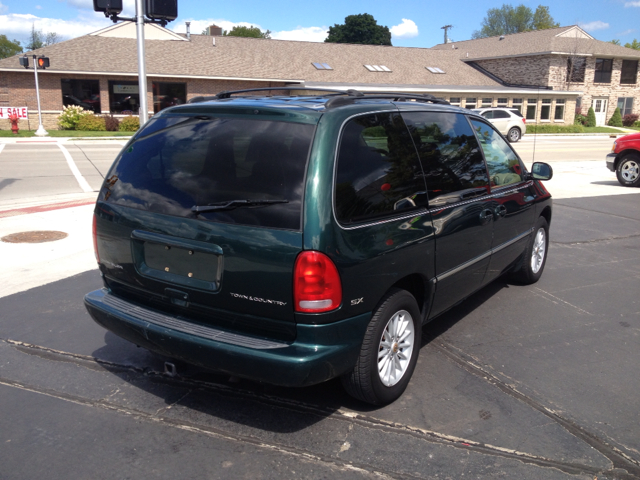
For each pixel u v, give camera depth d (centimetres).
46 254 669
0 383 374
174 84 3156
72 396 358
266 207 289
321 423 329
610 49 4406
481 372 395
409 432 320
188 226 308
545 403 354
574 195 1173
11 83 2916
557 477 283
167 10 832
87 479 279
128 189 343
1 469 285
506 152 504
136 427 324
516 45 4312
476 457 298
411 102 395
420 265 350
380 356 334
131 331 331
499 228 462
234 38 3669
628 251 738
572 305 535
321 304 283
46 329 461
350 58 3834
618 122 4425
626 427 329
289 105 317
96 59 3019
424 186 360
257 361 287
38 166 1573
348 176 300
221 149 313
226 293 299
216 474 283
